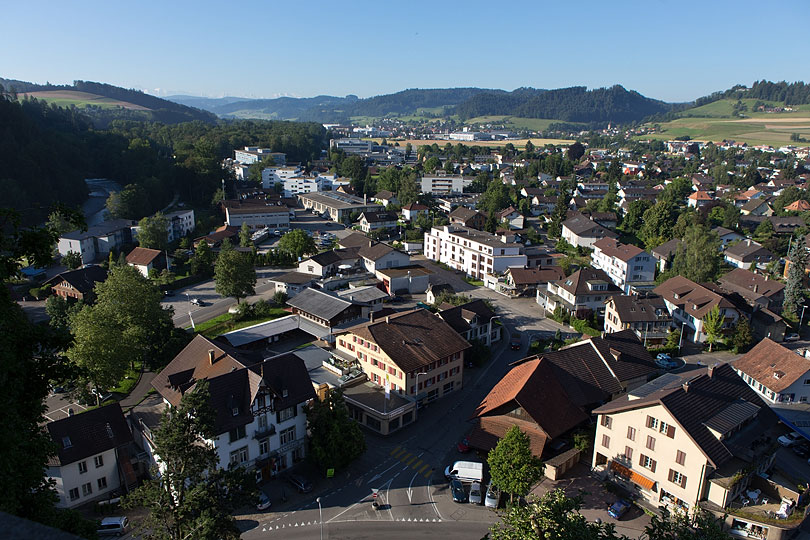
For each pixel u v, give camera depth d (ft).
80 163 632.79
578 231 504.02
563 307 330.34
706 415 164.25
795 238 506.07
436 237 464.24
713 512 153.58
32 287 359.46
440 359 227.40
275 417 176.14
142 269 392.47
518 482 156.46
